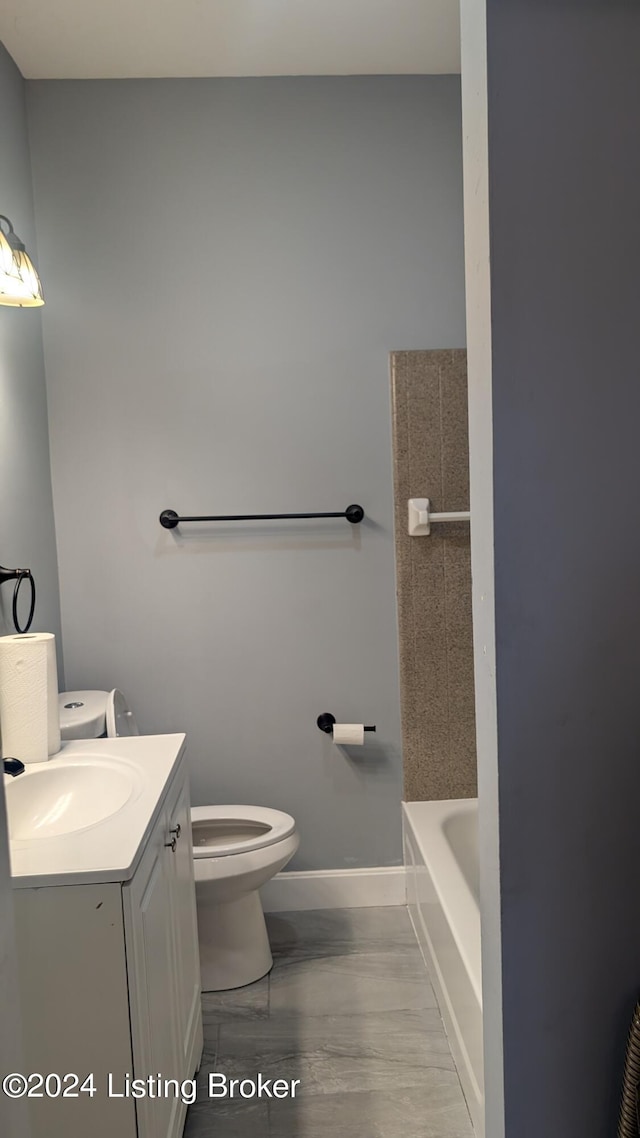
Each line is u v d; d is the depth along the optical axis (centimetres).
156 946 151
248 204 266
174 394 268
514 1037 119
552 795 117
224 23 228
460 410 272
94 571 270
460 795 284
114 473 268
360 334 271
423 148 268
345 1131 183
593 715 116
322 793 282
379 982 239
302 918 278
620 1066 121
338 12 224
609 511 114
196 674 276
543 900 118
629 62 109
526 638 115
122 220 263
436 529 275
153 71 256
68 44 237
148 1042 140
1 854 84
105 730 256
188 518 268
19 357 238
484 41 108
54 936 129
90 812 173
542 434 113
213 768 279
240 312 268
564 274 111
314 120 265
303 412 272
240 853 231
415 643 278
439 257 271
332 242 268
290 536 275
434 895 229
